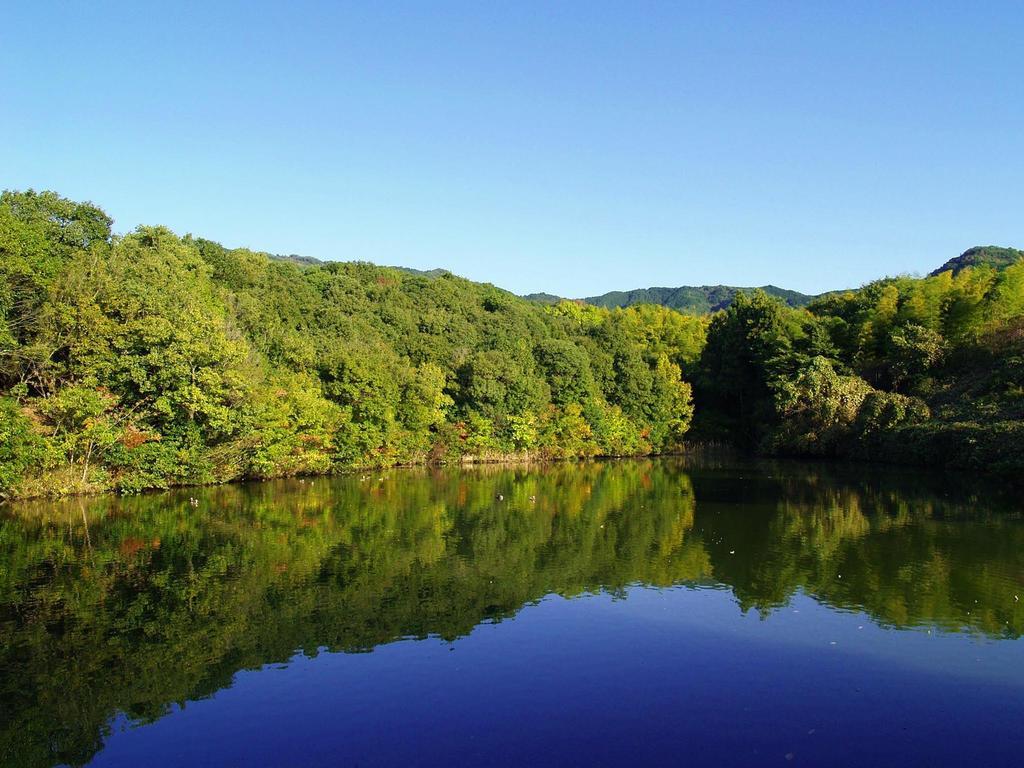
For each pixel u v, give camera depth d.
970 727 13.31
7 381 40.47
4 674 15.78
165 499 40.62
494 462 73.44
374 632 18.44
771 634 18.19
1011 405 52.50
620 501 42.22
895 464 61.66
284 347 59.41
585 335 97.69
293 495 43.66
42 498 38.97
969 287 69.94
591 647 17.38
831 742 12.78
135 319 42.09
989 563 25.02
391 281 107.19
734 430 89.50
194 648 17.27
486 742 12.80
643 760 12.16
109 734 13.14
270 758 12.27
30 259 40.12
